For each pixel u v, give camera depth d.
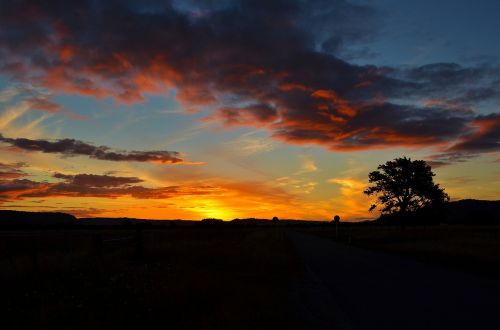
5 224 103.12
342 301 11.44
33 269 14.58
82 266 16.20
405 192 75.69
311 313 9.80
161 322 8.15
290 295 12.35
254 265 20.06
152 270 16.16
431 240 45.28
